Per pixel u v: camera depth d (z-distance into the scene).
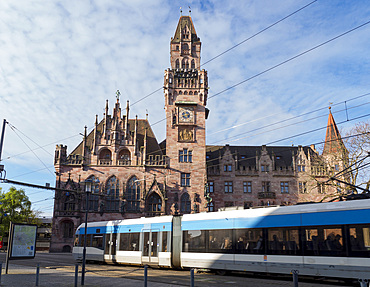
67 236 52.81
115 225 30.08
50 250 51.44
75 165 54.75
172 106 58.34
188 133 57.28
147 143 60.19
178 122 57.34
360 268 16.69
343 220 17.73
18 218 67.25
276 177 60.94
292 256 19.11
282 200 59.84
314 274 18.16
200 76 59.47
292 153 62.38
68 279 19.06
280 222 20.05
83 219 52.66
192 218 24.55
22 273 21.72
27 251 22.53
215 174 60.75
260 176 60.91
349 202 17.83
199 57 61.72
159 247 25.83
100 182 54.62
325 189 59.31
